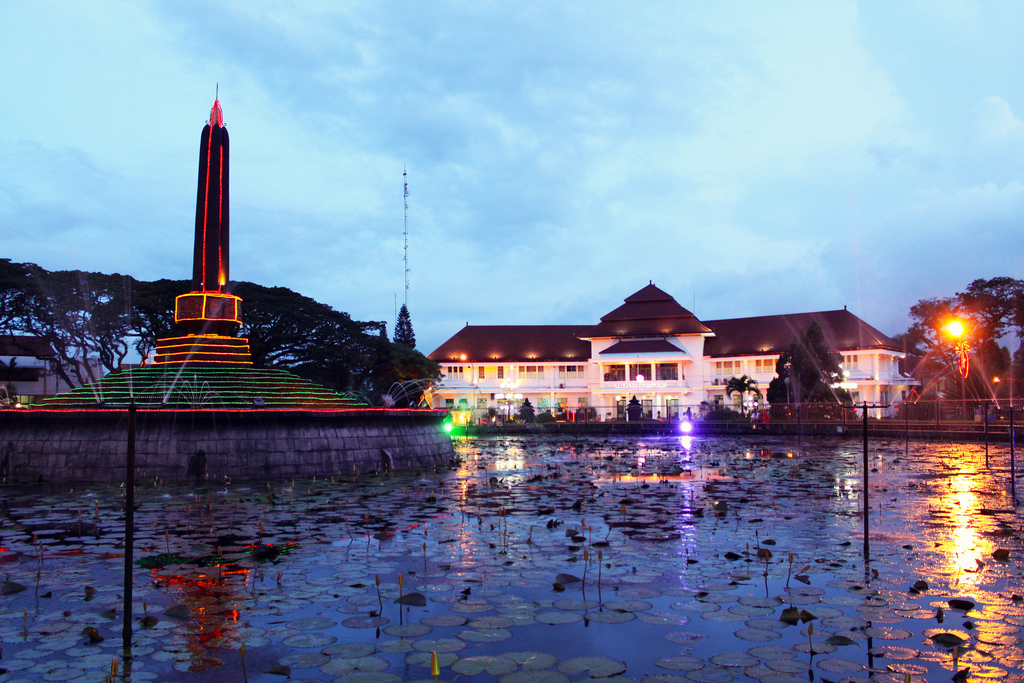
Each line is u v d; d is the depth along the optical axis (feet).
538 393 231.09
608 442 123.95
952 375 200.23
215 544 31.60
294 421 62.23
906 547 29.99
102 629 20.52
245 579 25.62
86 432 60.54
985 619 20.59
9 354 172.45
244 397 69.87
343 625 20.68
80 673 17.28
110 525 36.70
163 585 24.93
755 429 145.48
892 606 21.88
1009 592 23.31
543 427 164.86
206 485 55.16
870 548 29.91
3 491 52.21
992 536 32.48
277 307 162.09
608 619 20.99
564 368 233.96
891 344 207.72
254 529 35.27
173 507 43.19
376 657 18.20
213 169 76.43
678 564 27.45
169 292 157.48
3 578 26.09
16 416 62.13
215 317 75.25
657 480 57.41
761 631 19.88
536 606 22.30
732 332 228.84
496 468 70.49
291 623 20.88
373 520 37.91
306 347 169.78
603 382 219.82
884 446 103.14
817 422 142.20
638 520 37.37
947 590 23.54
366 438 66.49
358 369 178.50
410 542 31.91
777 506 42.16
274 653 18.53
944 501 43.88
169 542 32.12
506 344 238.89
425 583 25.02
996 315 196.75
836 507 41.55
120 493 50.39
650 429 157.07
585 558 27.81
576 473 63.82
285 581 25.31
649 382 216.13
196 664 17.83
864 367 204.54
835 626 20.11
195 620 21.16
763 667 17.34
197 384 70.59
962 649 18.35
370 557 28.94
